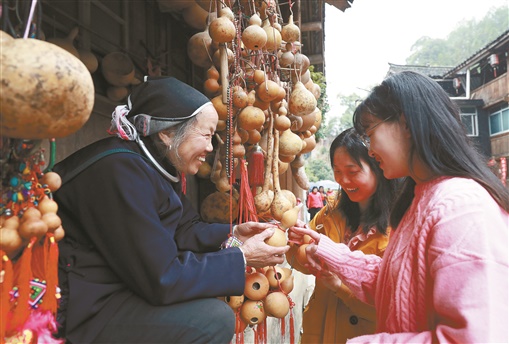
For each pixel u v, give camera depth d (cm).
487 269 73
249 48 145
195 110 120
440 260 79
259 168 153
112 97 221
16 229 77
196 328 105
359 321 158
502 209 86
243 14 168
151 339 104
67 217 113
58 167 119
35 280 85
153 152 122
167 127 118
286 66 166
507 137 1605
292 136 161
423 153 91
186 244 141
